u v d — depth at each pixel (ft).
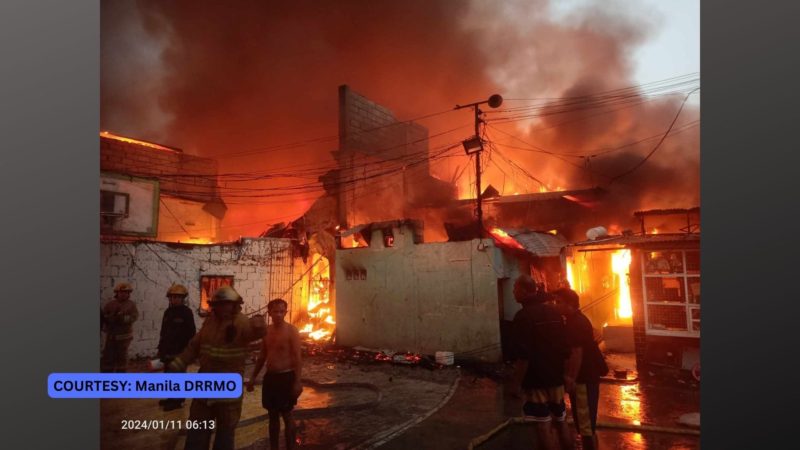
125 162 54.90
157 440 19.54
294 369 16.60
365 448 18.47
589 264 50.03
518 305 37.45
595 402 16.38
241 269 48.93
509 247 37.19
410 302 40.27
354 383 29.89
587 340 16.56
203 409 14.28
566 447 14.97
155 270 42.09
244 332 14.65
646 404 24.21
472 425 21.29
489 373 31.81
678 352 30.09
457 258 37.88
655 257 31.42
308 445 18.79
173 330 23.34
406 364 35.24
